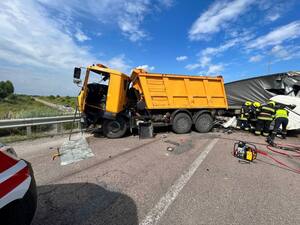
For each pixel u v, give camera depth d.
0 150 1.97
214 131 9.21
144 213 2.69
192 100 8.54
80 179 3.76
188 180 3.74
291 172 4.29
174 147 6.16
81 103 7.11
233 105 10.42
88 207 2.83
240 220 2.55
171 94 8.15
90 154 5.36
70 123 8.98
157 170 4.23
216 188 3.43
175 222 2.50
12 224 1.73
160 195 3.17
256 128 8.41
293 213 2.73
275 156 5.47
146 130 7.59
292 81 9.02
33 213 1.99
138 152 5.60
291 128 8.36
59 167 4.38
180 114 8.34
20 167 2.03
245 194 3.24
